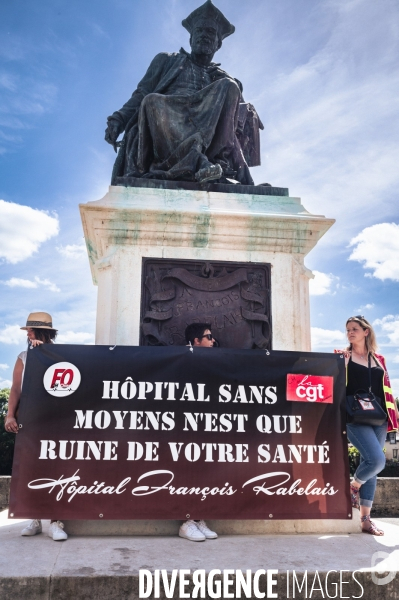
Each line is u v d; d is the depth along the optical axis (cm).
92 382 348
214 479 343
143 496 335
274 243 462
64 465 335
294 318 450
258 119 650
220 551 304
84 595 251
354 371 389
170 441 345
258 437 354
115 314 429
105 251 460
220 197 478
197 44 618
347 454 365
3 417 4409
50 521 363
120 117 601
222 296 442
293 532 365
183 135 532
